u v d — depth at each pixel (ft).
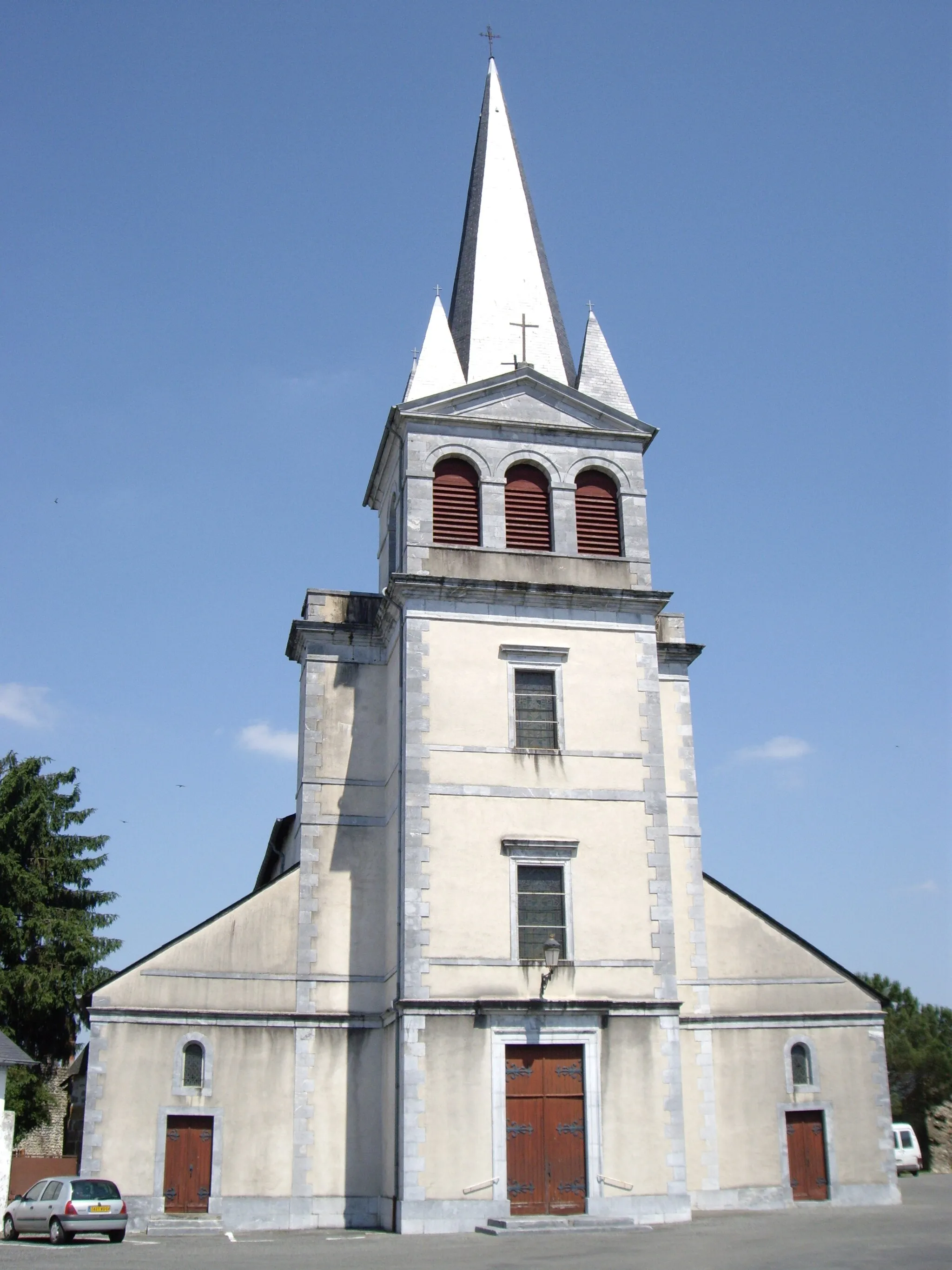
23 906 143.64
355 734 106.63
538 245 126.62
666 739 109.70
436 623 99.09
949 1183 135.33
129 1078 92.73
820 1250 64.54
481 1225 84.69
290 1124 94.53
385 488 119.65
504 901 92.79
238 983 97.25
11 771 150.20
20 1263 65.51
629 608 102.94
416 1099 86.63
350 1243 78.07
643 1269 57.88
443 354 111.55
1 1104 88.89
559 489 106.63
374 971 99.81
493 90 134.21
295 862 110.32
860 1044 102.89
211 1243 80.43
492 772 96.02
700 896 104.88
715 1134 98.27
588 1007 90.12
